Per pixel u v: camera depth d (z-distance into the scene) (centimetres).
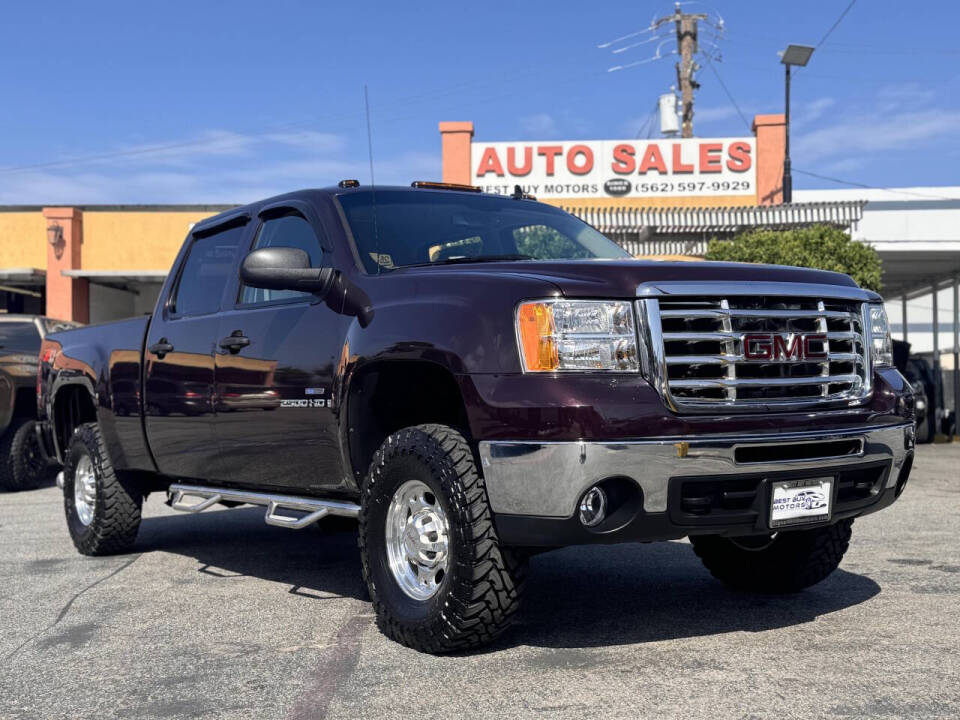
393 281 410
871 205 3036
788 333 370
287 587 520
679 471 343
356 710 317
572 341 346
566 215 546
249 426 477
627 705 312
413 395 428
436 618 368
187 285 562
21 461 1077
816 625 407
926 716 296
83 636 423
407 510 398
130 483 615
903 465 405
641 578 516
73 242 2972
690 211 2228
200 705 328
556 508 338
